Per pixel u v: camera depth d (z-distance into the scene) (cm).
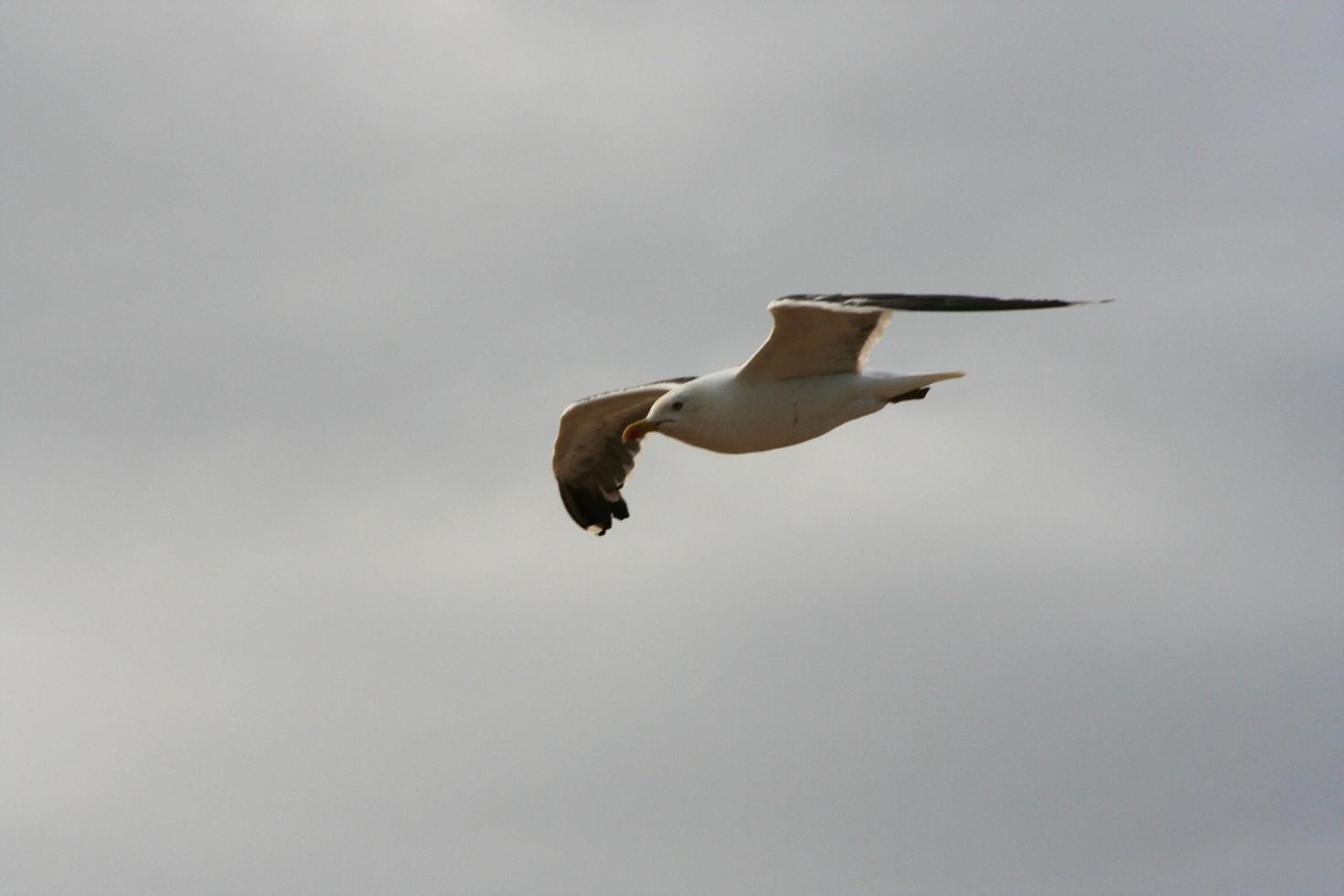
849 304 1372
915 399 1535
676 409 1538
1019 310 1317
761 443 1537
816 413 1508
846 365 1502
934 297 1359
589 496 1989
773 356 1485
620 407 1864
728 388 1524
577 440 1927
